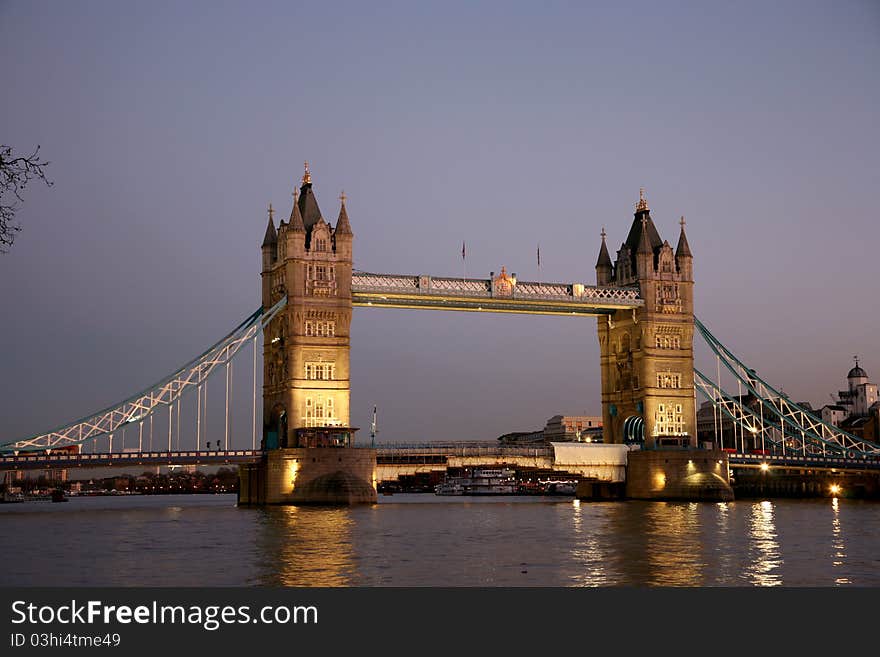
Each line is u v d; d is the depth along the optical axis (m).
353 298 152.12
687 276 172.38
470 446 154.50
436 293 153.62
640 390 168.75
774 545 79.00
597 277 181.00
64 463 134.62
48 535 93.12
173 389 146.88
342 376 146.88
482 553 72.69
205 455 143.38
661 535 88.81
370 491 141.88
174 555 72.25
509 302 160.00
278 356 150.88
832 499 183.50
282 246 150.25
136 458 139.25
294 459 140.38
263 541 83.25
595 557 69.94
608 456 166.00
